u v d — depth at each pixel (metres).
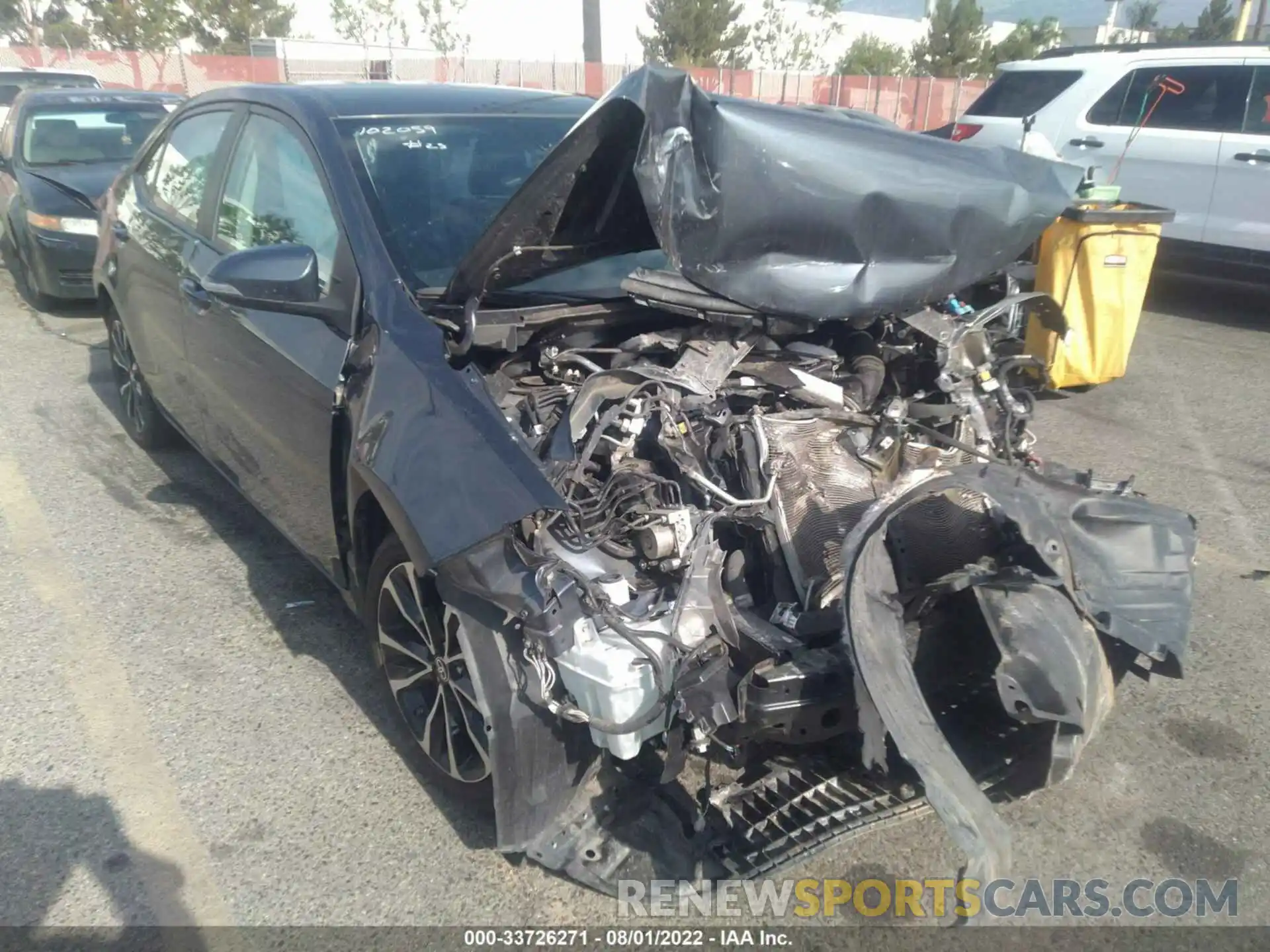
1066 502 2.73
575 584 2.56
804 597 2.81
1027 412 3.70
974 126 10.38
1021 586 2.67
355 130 3.76
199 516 5.05
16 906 2.77
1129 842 3.02
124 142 9.53
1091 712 2.60
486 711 2.62
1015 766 2.82
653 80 2.72
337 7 33.62
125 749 3.37
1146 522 2.80
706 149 2.92
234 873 2.88
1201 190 8.77
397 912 2.75
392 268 3.29
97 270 5.58
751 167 3.00
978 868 2.16
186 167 4.73
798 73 28.70
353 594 3.49
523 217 2.93
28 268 8.74
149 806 3.12
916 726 2.39
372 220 3.42
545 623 2.52
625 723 2.52
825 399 3.21
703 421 3.00
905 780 2.74
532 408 3.06
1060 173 3.64
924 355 3.60
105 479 5.48
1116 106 9.28
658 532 2.71
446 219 3.54
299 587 4.39
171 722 3.51
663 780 2.62
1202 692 3.70
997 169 3.41
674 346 3.25
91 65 23.78
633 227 3.25
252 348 3.73
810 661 2.59
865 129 3.28
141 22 28.45
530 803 2.71
